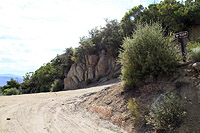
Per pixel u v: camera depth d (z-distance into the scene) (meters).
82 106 8.23
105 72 27.34
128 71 6.54
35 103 9.90
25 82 47.81
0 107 8.70
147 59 5.99
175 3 21.95
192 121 3.67
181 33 6.36
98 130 5.00
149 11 23.00
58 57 44.81
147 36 6.36
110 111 6.09
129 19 25.23
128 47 6.63
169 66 5.79
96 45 31.56
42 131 4.97
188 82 4.83
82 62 31.08
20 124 5.65
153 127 4.15
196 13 18.77
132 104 5.38
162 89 5.28
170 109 4.04
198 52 5.45
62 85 33.44
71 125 5.57
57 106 8.82
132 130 4.58
